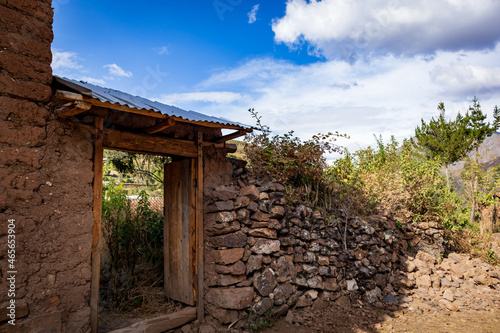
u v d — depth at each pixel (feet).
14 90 11.16
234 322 16.07
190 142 17.28
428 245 26.37
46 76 11.90
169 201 18.60
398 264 23.88
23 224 11.14
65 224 12.14
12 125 11.09
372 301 20.39
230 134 17.99
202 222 17.22
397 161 30.66
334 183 23.95
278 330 16.48
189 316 16.26
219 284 16.33
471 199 37.37
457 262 25.99
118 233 19.84
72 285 12.17
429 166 32.12
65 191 12.23
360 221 22.04
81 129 12.84
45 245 11.61
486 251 28.53
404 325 17.89
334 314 18.49
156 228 21.59
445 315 19.51
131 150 15.15
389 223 24.27
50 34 12.11
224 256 16.22
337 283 20.12
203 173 17.72
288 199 20.17
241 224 17.29
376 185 27.04
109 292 17.92
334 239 20.85
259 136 21.67
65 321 11.89
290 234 19.12
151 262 20.51
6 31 11.06
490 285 23.75
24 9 11.48
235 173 20.25
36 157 11.55
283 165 21.62
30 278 11.20
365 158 31.78
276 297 17.51
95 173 13.17
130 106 12.47
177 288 17.58
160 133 16.25
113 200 20.59
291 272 18.56
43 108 11.83
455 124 52.11
